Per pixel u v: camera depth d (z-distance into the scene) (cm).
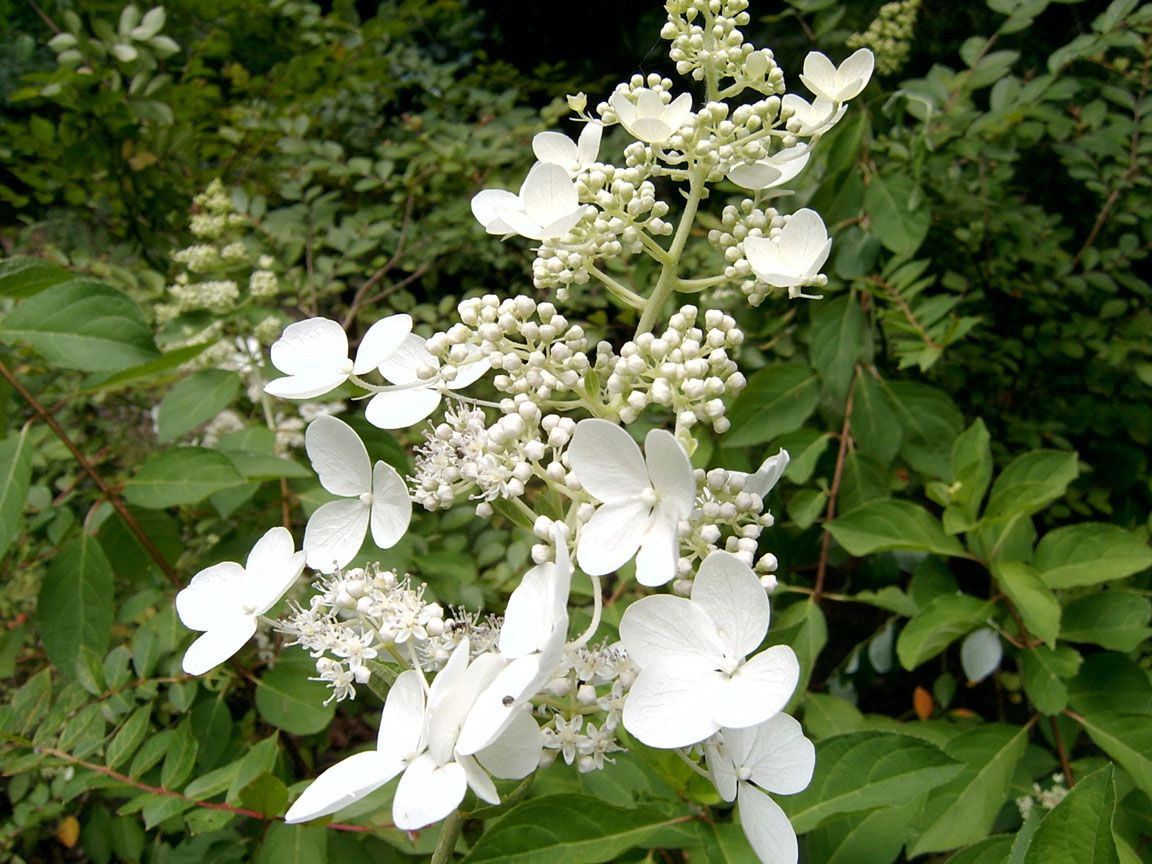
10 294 32
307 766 46
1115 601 36
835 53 59
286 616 35
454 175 67
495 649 22
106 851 40
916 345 46
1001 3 50
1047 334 57
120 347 31
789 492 54
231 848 36
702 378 24
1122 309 56
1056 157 69
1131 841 35
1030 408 59
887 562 49
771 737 20
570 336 24
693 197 26
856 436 46
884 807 24
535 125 70
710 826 26
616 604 40
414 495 23
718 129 25
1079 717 36
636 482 19
